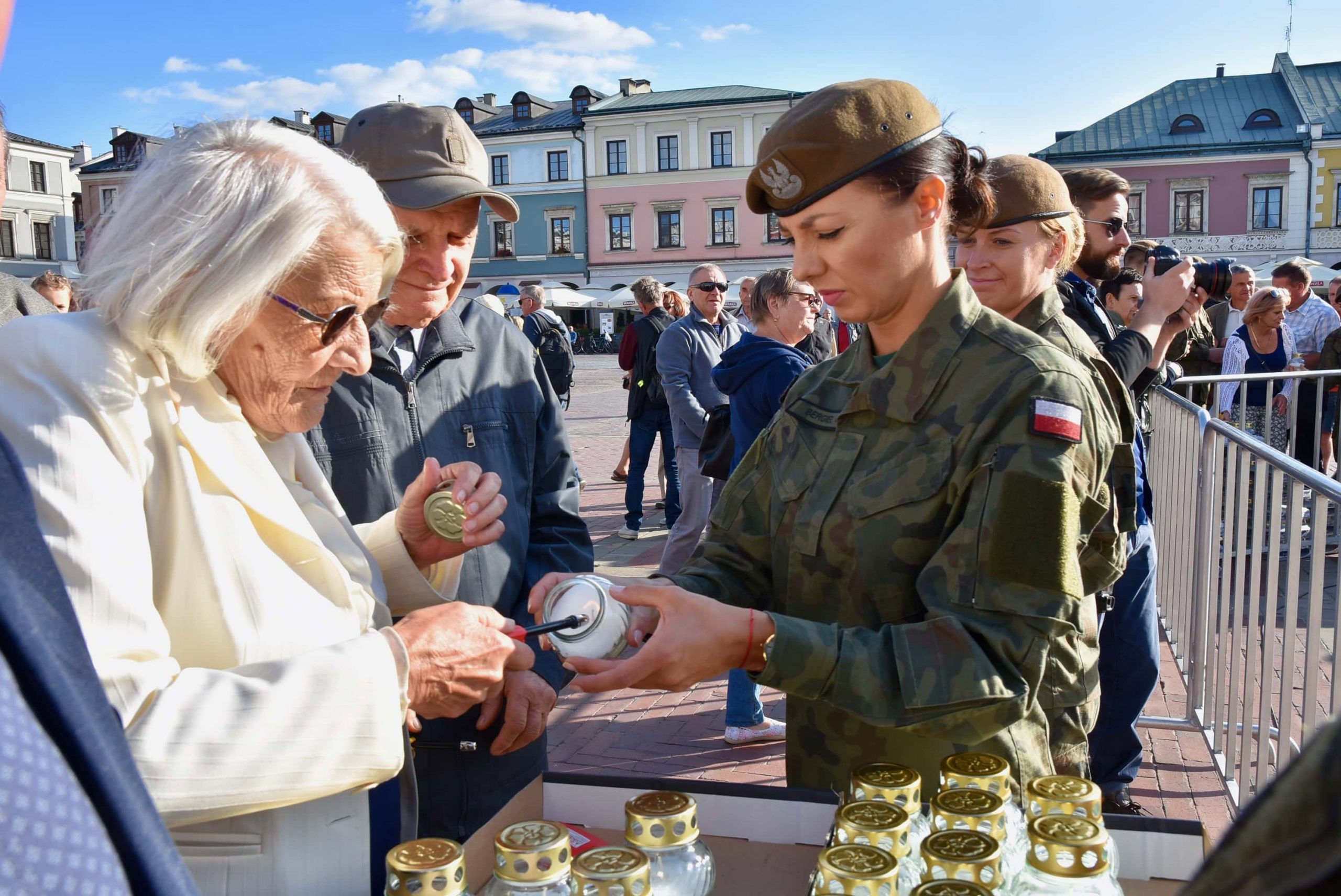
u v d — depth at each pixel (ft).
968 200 5.02
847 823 3.73
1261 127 139.64
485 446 6.93
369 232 4.37
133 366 3.99
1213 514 12.09
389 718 3.99
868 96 4.58
